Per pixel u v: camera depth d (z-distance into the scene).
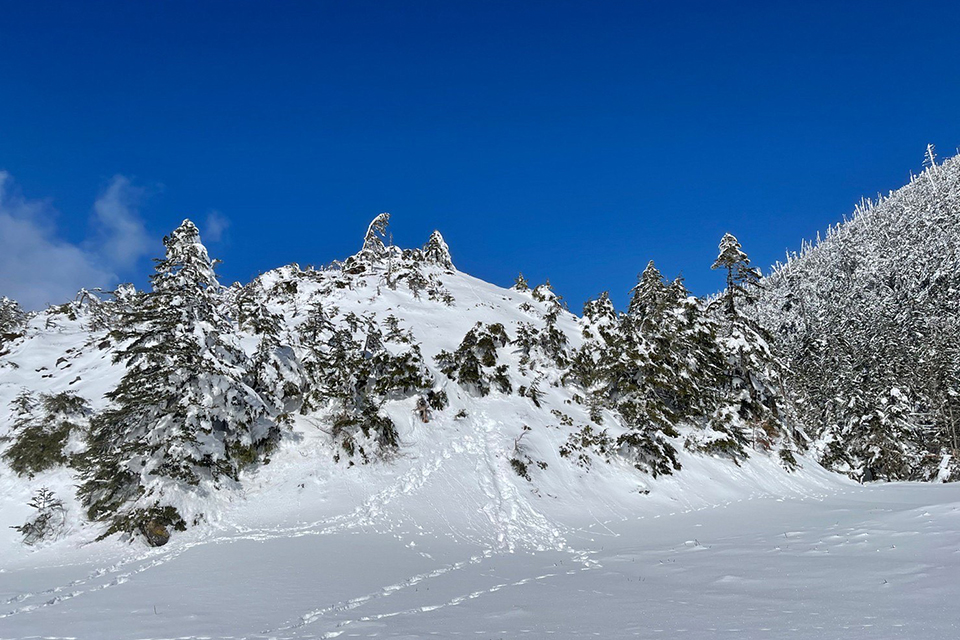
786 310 159.75
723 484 33.00
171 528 21.27
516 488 28.02
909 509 21.55
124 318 25.69
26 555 20.31
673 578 13.73
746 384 41.03
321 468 26.55
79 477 23.70
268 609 11.94
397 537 21.53
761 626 8.64
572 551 20.30
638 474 31.95
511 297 64.00
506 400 36.62
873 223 193.88
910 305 116.06
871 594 9.97
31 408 27.25
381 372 33.44
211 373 24.64
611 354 37.25
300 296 56.41
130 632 10.32
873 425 51.12
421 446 30.20
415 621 10.55
